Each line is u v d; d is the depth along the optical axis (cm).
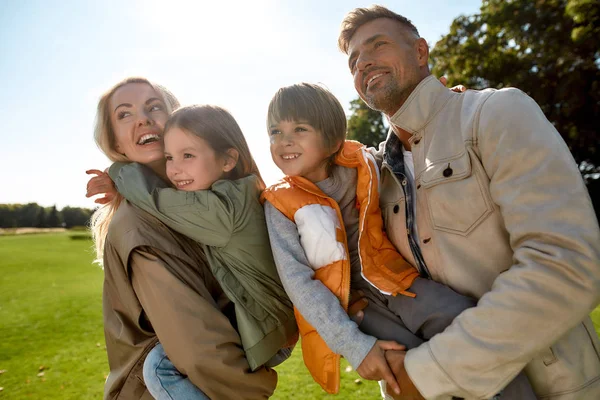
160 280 172
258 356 173
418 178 177
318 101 187
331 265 173
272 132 193
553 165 141
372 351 152
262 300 184
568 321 131
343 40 208
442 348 140
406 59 186
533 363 152
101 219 243
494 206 155
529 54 1730
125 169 196
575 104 1598
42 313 925
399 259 184
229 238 181
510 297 134
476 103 167
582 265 130
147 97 220
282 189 188
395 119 184
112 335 192
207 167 193
